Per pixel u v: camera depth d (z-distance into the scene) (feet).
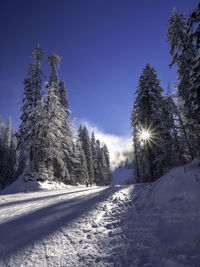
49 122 71.26
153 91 59.67
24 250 9.90
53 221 15.34
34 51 82.58
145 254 8.41
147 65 62.44
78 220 15.37
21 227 13.99
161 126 54.70
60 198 29.66
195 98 20.72
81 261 8.50
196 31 20.43
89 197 27.84
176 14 45.98
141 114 57.72
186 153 56.03
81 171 127.85
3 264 8.39
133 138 84.58
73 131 87.61
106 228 13.05
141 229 11.81
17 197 35.60
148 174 58.39
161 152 53.01
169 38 47.60
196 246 8.32
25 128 74.54
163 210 14.28
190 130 54.44
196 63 19.88
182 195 15.44
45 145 71.36
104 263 8.11
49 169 70.90
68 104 103.60
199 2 19.81
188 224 10.54
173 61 45.39
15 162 136.87
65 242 10.89
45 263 8.48
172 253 8.11
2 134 192.65
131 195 24.49
